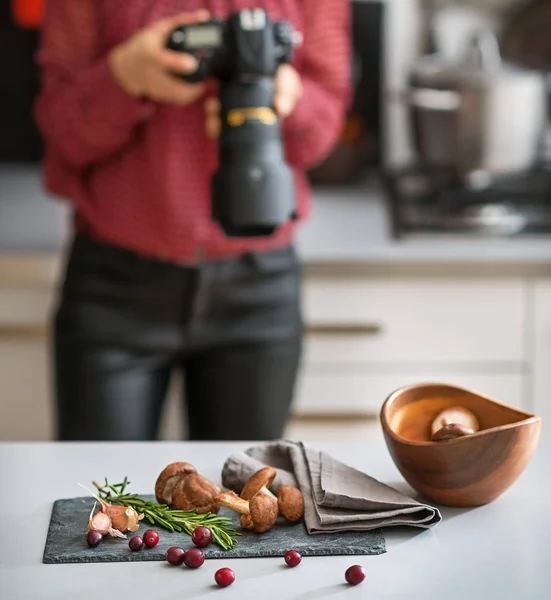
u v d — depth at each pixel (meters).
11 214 2.24
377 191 2.45
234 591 0.89
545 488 1.10
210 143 1.62
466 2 2.52
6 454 1.19
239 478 1.07
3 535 1.00
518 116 2.09
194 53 1.45
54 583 0.91
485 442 1.01
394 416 1.11
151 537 0.96
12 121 2.42
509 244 2.05
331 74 1.70
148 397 1.75
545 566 0.94
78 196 1.67
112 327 1.70
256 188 1.41
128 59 1.50
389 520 1.00
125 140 1.61
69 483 1.12
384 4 2.42
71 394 1.72
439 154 2.15
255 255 1.70
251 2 1.63
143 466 1.16
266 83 1.44
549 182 2.37
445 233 2.08
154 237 1.65
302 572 0.92
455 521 1.03
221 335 1.73
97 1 1.61
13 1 2.33
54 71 1.64
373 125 2.48
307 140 1.68
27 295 2.05
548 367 2.08
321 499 1.02
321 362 2.10
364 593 0.89
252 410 1.76
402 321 2.07
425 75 2.16
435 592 0.89
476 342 2.08
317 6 1.67
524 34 2.52
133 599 0.88
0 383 2.09
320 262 2.03
